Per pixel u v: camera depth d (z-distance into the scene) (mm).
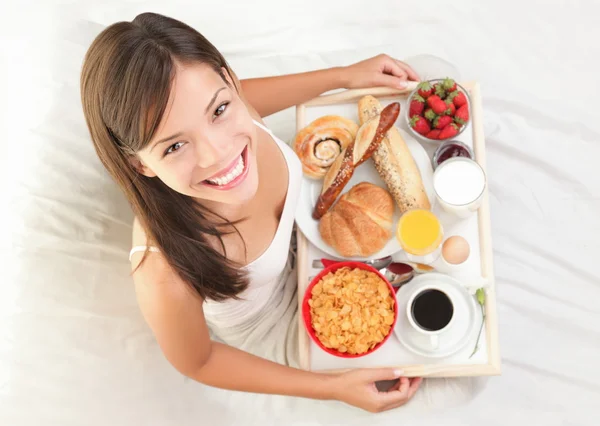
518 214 1537
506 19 1655
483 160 1251
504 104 1597
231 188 833
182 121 717
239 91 1083
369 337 1149
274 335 1380
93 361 1156
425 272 1219
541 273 1497
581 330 1457
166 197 888
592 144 1550
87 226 1194
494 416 1426
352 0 1721
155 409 1225
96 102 722
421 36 1675
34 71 1307
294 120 1580
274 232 1105
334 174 1235
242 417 1392
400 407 1378
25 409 1085
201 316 1046
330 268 1207
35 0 1699
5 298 1119
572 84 1595
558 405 1428
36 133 1223
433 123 1258
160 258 945
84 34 1373
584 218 1517
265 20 1742
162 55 690
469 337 1165
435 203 1242
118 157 792
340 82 1312
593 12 1633
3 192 1191
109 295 1204
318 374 1177
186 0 1773
